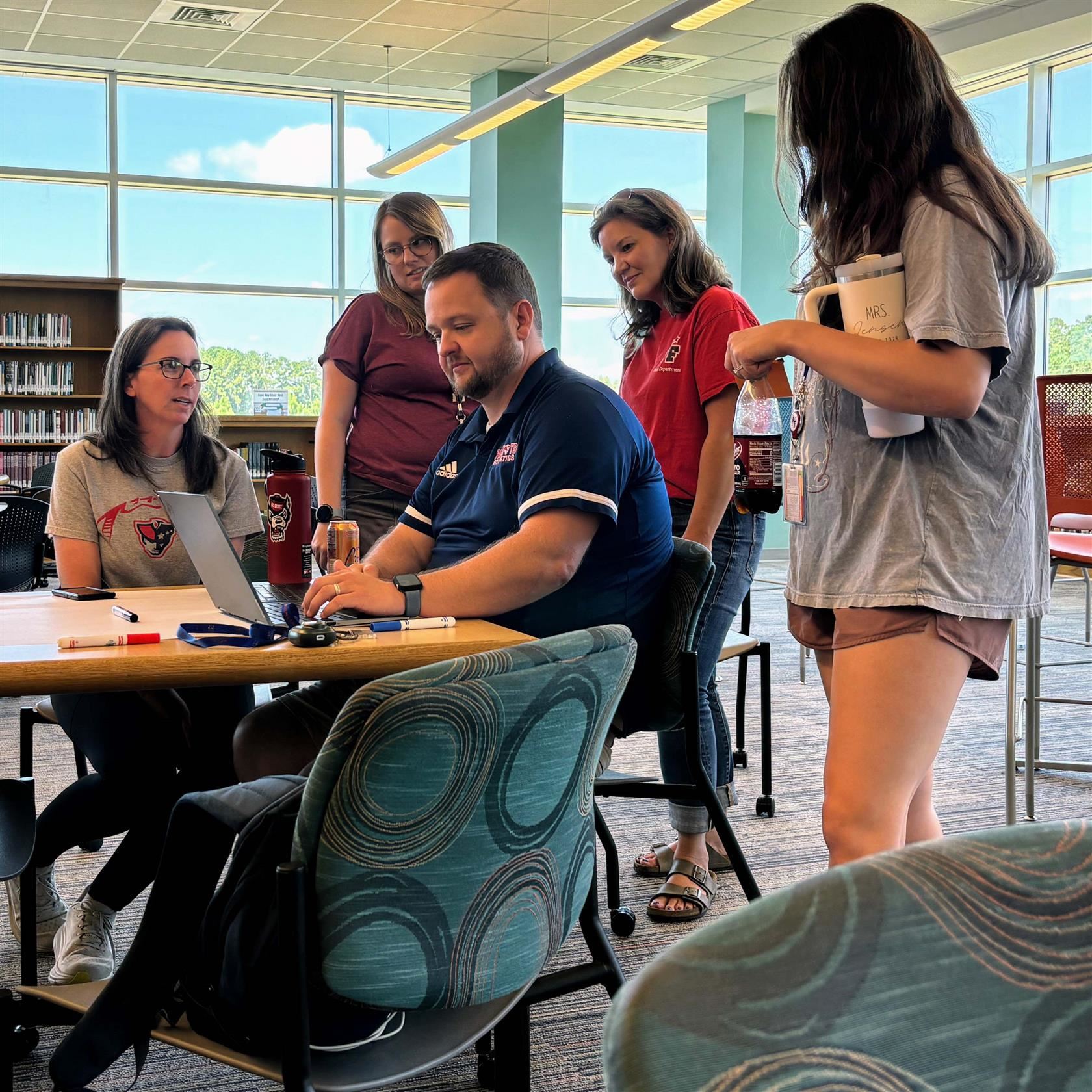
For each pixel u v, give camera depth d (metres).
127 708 2.06
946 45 8.45
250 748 1.88
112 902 2.07
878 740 1.47
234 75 9.47
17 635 1.57
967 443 1.46
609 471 1.81
